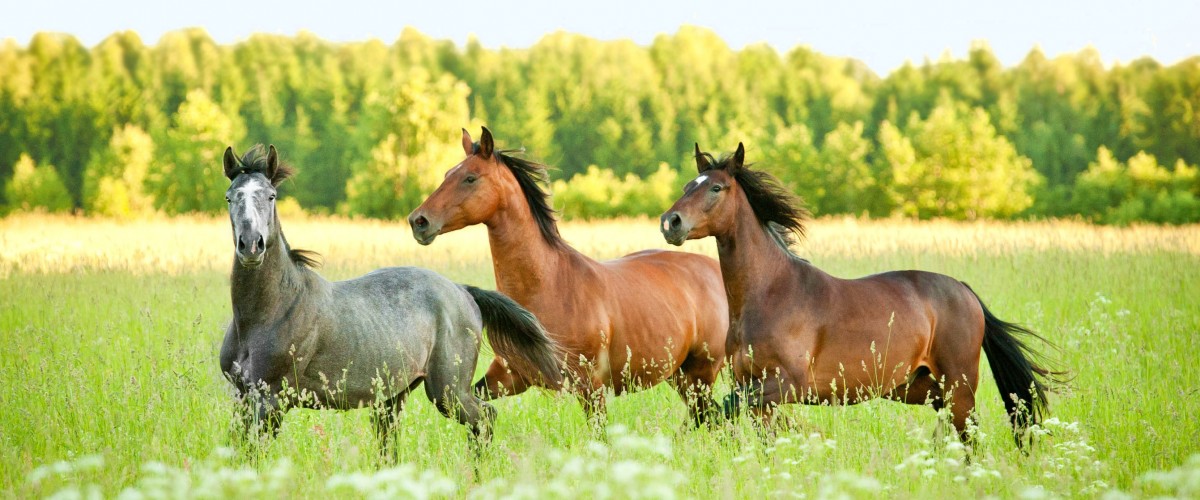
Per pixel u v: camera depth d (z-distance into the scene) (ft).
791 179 248.52
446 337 26.16
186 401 27.04
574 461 17.51
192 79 377.30
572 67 414.82
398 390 25.12
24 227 116.37
